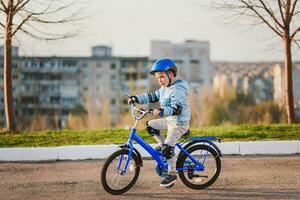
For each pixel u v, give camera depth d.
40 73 76.00
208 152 6.18
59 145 9.14
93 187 6.23
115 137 10.05
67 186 6.29
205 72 77.50
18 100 74.06
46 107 76.25
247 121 18.14
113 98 76.94
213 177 6.19
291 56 12.56
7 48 11.45
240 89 29.55
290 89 12.66
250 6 12.48
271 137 9.81
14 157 8.16
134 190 6.04
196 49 78.25
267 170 7.21
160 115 5.62
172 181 5.93
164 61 5.81
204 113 19.53
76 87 79.38
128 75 80.75
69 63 79.56
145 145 5.90
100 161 8.09
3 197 5.76
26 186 6.31
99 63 81.62
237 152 8.63
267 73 59.19
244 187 6.18
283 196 5.72
